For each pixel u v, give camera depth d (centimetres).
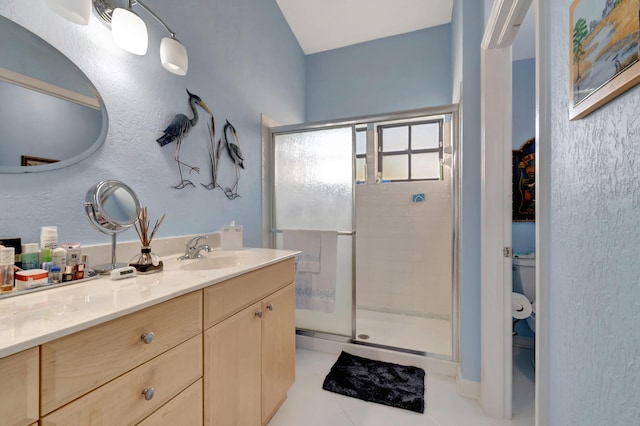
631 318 42
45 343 53
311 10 246
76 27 101
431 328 251
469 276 162
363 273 299
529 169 228
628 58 41
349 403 155
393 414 147
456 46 201
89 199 101
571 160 59
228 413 103
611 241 46
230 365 105
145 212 107
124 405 67
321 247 209
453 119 187
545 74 70
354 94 287
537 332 73
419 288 280
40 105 92
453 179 188
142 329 72
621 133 44
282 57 251
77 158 101
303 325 227
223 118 177
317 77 299
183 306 84
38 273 80
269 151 228
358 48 286
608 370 47
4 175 84
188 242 143
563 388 62
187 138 150
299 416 145
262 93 220
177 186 144
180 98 146
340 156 212
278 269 139
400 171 297
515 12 114
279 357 138
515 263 213
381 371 185
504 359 145
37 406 52
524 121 230
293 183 225
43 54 93
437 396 163
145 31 112
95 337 62
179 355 83
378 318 275
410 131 294
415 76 268
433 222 277
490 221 146
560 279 63
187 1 150
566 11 60
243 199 196
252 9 207
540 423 71
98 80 108
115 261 106
